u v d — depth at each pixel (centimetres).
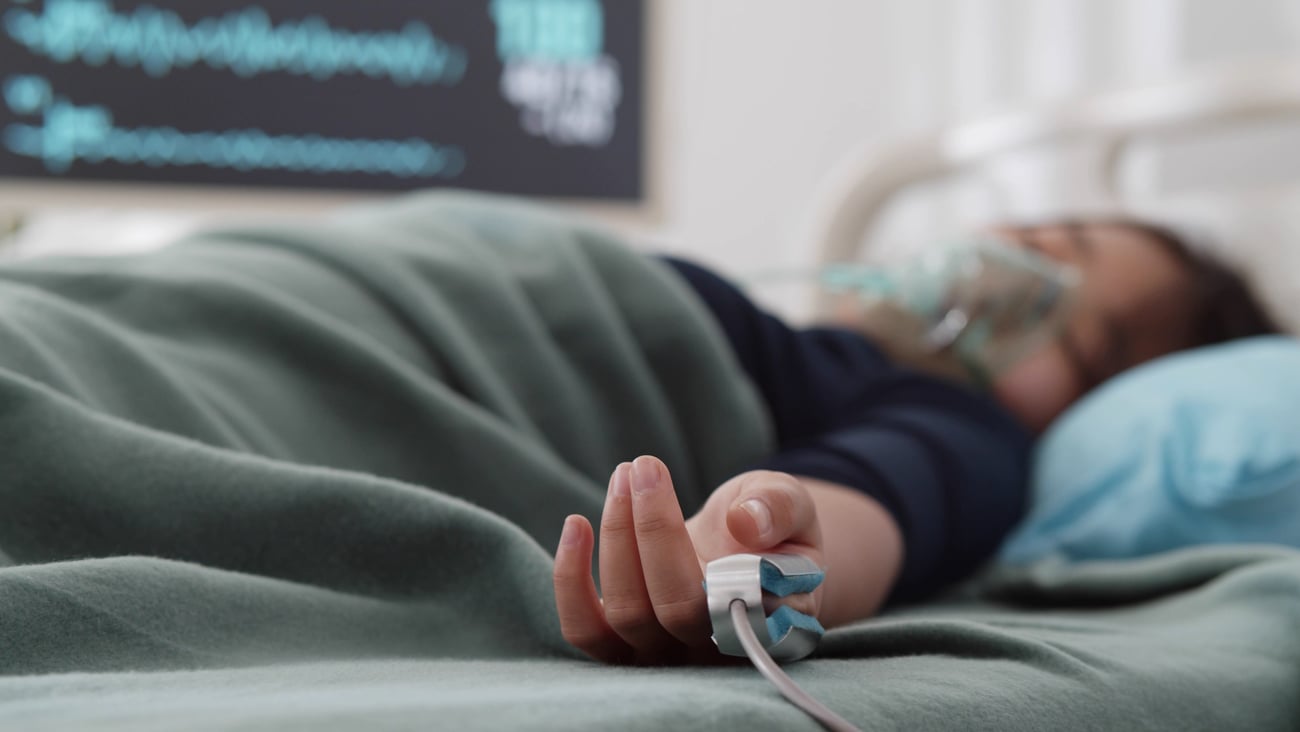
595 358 83
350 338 70
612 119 219
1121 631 63
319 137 208
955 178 187
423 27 210
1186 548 94
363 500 52
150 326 67
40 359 55
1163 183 204
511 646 51
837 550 64
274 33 205
